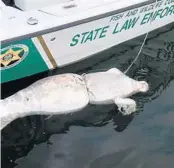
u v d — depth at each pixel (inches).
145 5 207.5
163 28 230.4
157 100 184.5
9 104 168.9
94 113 175.6
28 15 183.0
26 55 180.5
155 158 156.7
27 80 189.6
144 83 189.6
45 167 151.8
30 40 176.4
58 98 173.9
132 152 159.2
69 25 183.6
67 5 191.8
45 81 178.7
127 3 200.4
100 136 165.9
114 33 206.7
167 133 168.2
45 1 189.0
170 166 153.3
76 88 177.8
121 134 167.2
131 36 217.3
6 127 167.5
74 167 151.8
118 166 152.8
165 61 209.6
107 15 193.6
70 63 200.7
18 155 156.8
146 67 204.7
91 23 191.0
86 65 202.1
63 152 158.2
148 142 163.8
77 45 195.3
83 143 162.4
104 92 179.8
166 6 220.5
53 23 180.1
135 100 183.3
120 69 202.1
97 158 155.8
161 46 219.0
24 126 168.4
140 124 172.1
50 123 170.6
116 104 178.7
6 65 177.9
